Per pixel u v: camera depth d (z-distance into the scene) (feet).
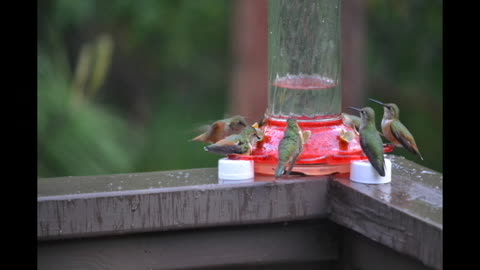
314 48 18.76
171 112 58.39
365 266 17.11
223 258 17.44
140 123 57.72
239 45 50.72
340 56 19.27
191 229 17.17
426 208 14.98
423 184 17.24
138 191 16.60
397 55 59.47
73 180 17.98
